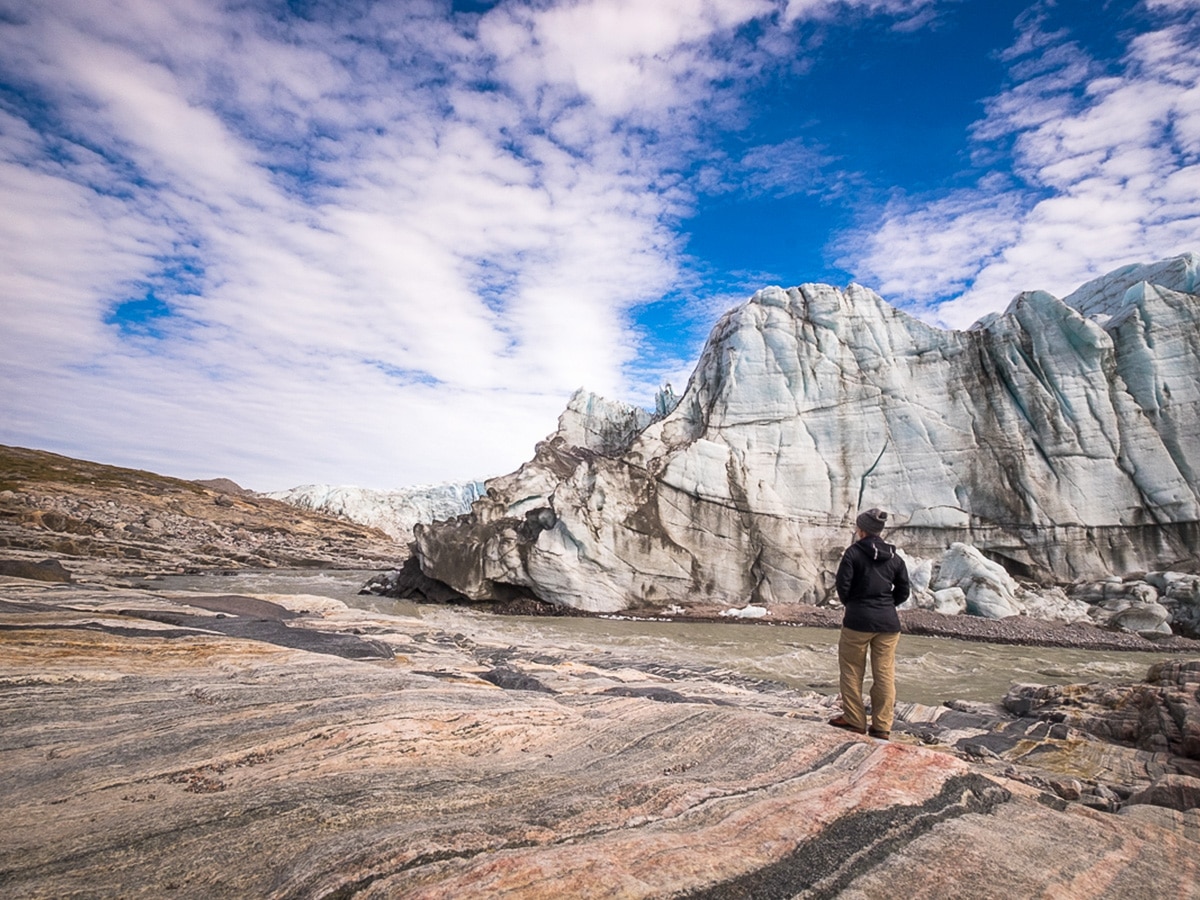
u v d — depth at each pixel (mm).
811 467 29922
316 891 2713
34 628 8242
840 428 30359
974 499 28734
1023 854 3643
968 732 9078
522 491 31344
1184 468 27078
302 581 32406
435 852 3061
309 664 7715
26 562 15117
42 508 44500
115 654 7480
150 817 3479
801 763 4645
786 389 31000
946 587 25703
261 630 10469
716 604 26547
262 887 2836
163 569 32625
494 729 5434
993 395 29828
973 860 3504
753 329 32188
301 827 3383
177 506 59312
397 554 61781
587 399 40812
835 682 13297
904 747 4797
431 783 4113
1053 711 9773
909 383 30688
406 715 5496
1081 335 28875
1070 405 28750
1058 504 27844
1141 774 7336
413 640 12188
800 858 3355
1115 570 26906
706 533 27984
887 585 6008
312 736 4934
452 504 97375
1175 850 3990
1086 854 3746
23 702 5504
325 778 4113
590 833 3469
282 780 4086
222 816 3504
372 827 3393
